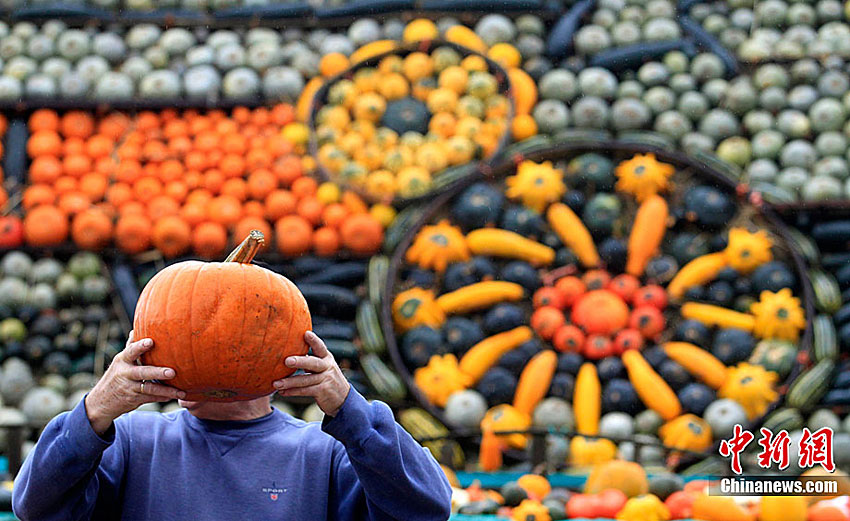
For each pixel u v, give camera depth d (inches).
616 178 374.3
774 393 327.0
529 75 402.6
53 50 412.8
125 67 407.2
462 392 326.6
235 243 363.6
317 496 114.9
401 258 358.0
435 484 113.6
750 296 351.3
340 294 350.3
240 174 381.1
